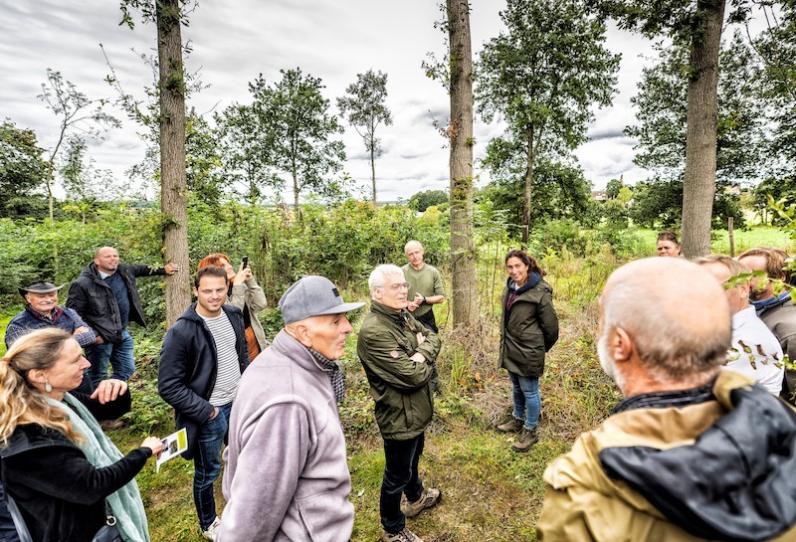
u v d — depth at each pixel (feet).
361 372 14.87
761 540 1.78
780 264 7.03
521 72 60.13
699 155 18.85
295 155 99.76
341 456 4.16
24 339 4.84
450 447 11.10
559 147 64.90
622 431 2.28
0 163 72.23
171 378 7.59
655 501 1.91
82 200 34.55
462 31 16.19
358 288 29.09
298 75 97.14
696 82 18.60
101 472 4.88
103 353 14.46
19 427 4.40
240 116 93.91
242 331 9.01
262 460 3.63
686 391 2.36
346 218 31.09
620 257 36.94
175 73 14.47
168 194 15.44
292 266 29.07
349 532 4.02
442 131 16.80
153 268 15.76
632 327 2.53
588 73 58.49
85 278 13.91
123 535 5.35
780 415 2.11
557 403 12.28
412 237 33.22
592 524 2.18
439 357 15.29
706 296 2.42
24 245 33.83
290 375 4.20
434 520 8.71
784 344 6.73
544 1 55.11
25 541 4.31
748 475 1.87
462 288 17.30
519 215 66.44
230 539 3.49
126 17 13.57
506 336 10.93
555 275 29.55
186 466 10.78
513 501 9.18
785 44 19.45
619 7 17.94
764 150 40.45
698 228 19.12
